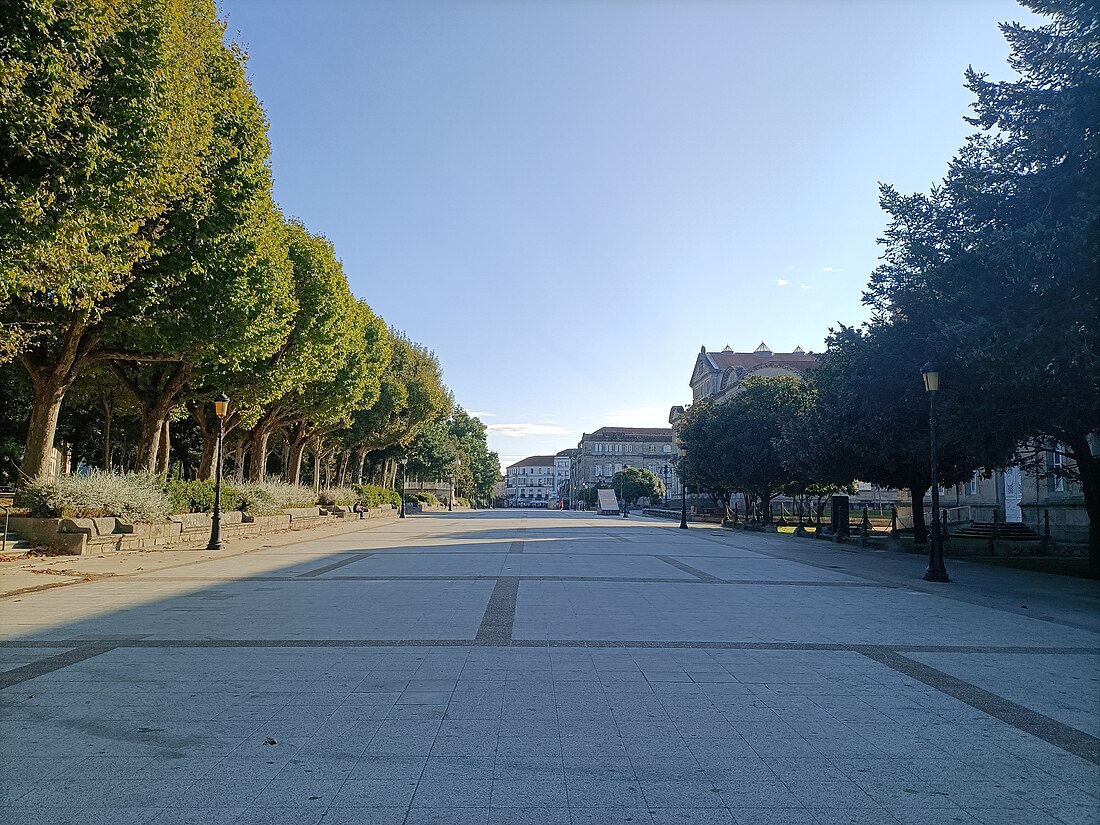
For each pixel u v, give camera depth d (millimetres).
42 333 14797
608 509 72312
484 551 20578
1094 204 10547
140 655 7285
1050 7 12180
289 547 21750
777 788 4180
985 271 13016
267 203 20062
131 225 12531
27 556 15672
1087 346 10742
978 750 4863
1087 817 3869
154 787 4090
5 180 10516
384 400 44031
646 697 5934
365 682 6301
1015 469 31344
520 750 4699
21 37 9961
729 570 16266
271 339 21062
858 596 12344
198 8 16750
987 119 14078
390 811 3801
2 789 4059
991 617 10344
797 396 37844
